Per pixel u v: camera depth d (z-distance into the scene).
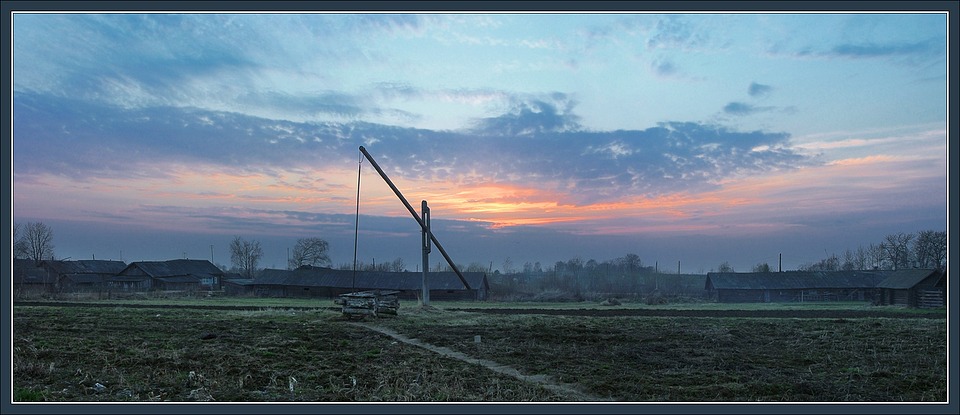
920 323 28.31
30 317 27.62
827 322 28.83
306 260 106.88
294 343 19.27
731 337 22.03
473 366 15.72
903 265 93.94
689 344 20.08
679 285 88.81
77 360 15.54
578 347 19.22
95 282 84.75
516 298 65.75
